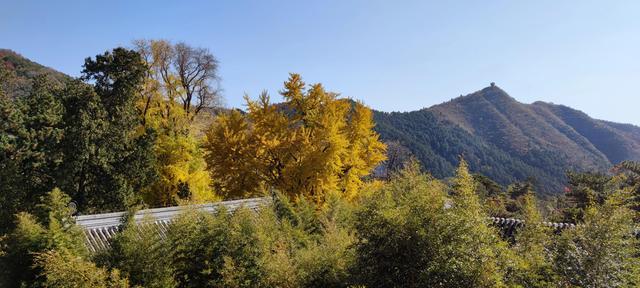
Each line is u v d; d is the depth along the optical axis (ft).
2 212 45.11
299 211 37.01
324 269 22.22
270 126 57.72
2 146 47.55
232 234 22.90
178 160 67.82
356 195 57.62
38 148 50.11
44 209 24.76
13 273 21.57
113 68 57.72
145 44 73.15
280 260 22.21
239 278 21.29
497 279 18.17
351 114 64.90
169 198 66.59
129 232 23.49
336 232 26.89
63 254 21.09
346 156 59.06
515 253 21.72
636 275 20.20
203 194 66.44
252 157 56.95
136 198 60.44
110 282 19.63
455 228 18.90
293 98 61.87
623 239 21.93
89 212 54.75
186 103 82.23
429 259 18.63
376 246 19.94
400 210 20.13
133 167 58.70
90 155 53.98
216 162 58.29
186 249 23.29
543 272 21.44
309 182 53.31
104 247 28.99
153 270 21.71
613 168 88.43
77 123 52.70
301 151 55.16
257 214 34.40
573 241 22.27
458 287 17.92
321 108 60.85
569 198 88.74
